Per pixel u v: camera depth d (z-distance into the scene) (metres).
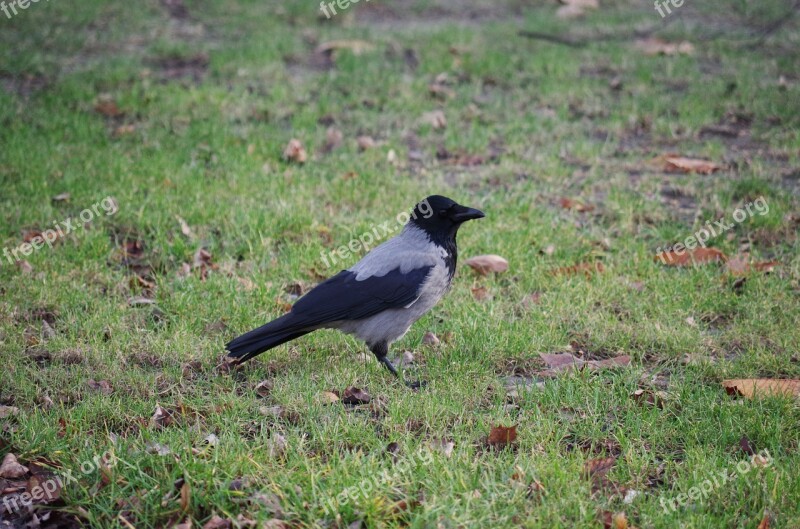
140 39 21.78
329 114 17.33
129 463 7.93
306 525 7.25
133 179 14.27
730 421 8.60
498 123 17.27
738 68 20.03
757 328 10.66
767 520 7.26
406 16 24.45
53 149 15.16
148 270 12.09
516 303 11.30
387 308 9.55
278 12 23.89
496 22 23.81
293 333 9.46
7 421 8.70
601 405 9.05
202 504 7.51
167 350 10.03
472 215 9.81
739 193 14.20
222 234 12.95
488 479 7.67
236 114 17.23
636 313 10.98
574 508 7.39
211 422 8.75
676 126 16.89
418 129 16.81
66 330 10.49
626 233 13.10
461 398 9.16
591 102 18.09
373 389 9.45
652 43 21.59
